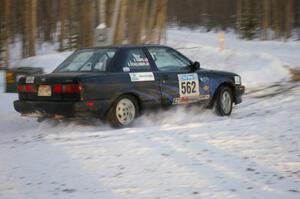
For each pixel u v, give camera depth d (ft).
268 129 43.01
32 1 153.28
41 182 30.58
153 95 50.37
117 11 105.60
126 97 48.70
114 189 28.73
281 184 29.01
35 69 69.31
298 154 34.83
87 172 32.09
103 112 46.80
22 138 44.04
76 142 40.45
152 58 51.47
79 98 45.19
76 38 176.04
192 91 53.78
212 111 56.49
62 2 197.16
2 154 37.50
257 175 30.76
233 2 388.37
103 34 83.92
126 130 44.70
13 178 31.60
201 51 124.36
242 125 45.42
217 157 34.73
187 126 46.14
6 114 57.57
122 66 48.70
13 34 210.79
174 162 33.73
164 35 134.21
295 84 83.82
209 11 406.82
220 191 28.07
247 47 199.62
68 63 51.39
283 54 159.22
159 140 40.04
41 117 48.37
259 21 297.53
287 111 55.06
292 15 303.27
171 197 27.17
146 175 31.14
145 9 129.49
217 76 56.54
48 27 241.76
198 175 30.96
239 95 59.77
